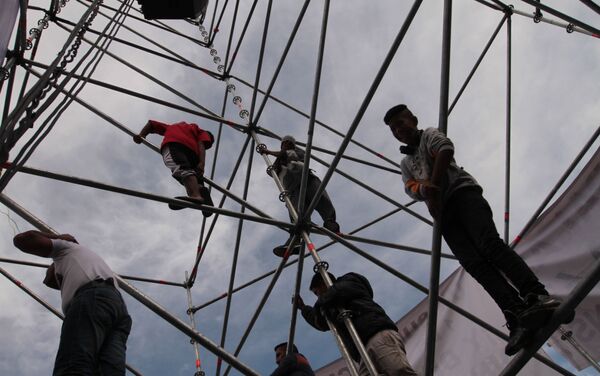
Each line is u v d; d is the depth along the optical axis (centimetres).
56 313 729
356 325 494
